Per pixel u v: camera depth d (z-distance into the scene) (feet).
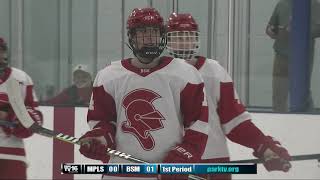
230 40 36.63
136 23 23.30
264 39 36.47
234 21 36.63
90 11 38.09
